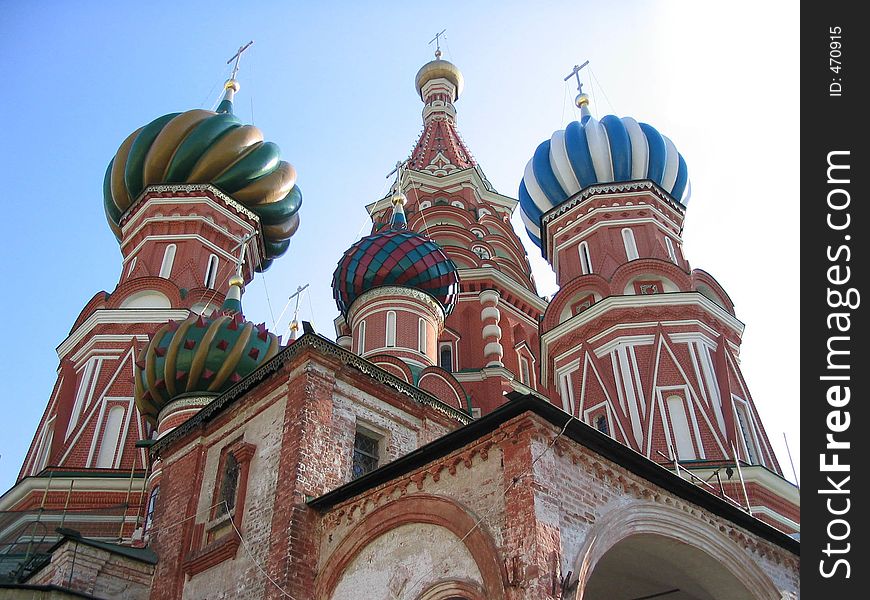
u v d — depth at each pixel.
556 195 34.00
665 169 33.31
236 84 39.56
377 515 12.77
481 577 10.60
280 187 35.66
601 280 29.62
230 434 16.47
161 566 15.99
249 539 14.23
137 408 26.11
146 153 33.84
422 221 39.16
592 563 10.55
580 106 36.94
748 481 23.48
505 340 35.25
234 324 23.97
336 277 29.00
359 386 15.98
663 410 25.98
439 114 48.75
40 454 28.00
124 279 31.92
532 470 10.56
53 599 13.74
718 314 28.78
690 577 13.52
